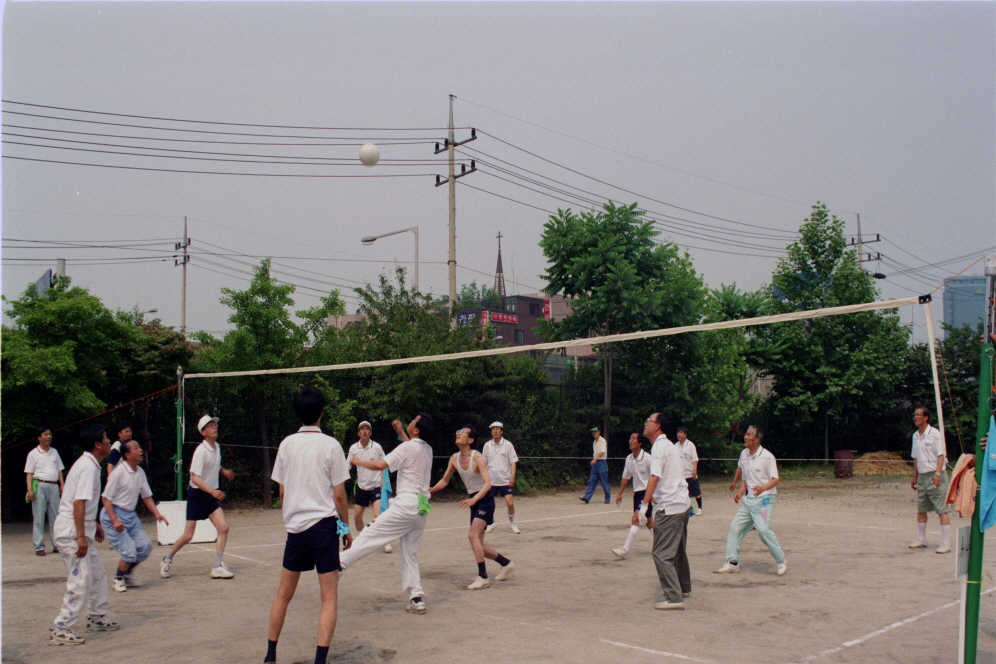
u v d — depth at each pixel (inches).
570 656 214.5
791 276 1049.5
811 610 271.6
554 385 848.9
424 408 707.4
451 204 877.8
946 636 239.0
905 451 1085.1
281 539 462.0
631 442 436.8
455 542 442.6
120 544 306.8
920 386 1089.4
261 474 661.9
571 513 611.5
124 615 266.5
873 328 1042.1
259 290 623.8
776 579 328.2
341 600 289.0
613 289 802.2
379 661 211.3
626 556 389.7
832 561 373.1
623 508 652.7
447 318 790.5
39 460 402.9
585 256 824.3
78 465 238.7
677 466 279.3
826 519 551.8
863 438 1106.1
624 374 874.1
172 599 292.0
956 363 1058.1
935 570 349.4
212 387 622.2
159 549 422.0
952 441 1058.1
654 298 794.2
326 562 205.8
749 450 345.4
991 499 182.7
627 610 271.1
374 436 717.3
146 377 582.6
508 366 786.8
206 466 336.5
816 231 1045.2
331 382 690.8
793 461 1077.1
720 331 901.2
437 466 741.9
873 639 234.5
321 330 691.4
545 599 289.3
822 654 218.2
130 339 549.0
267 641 228.8
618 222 832.9
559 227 853.2
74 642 229.1
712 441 924.6
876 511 605.9
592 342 390.3
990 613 268.7
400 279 762.8
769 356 1034.1
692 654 217.0
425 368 670.5
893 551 404.2
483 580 311.3
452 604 281.4
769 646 225.8
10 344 477.4
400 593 301.1
